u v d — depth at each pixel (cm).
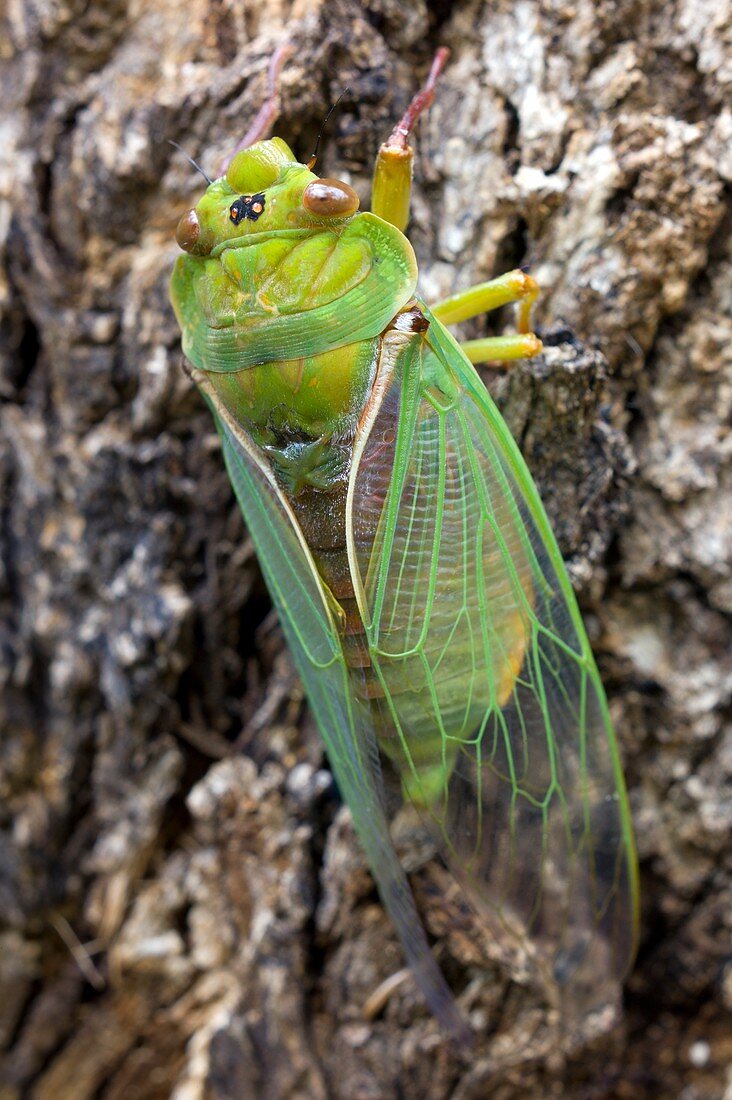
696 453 23
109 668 24
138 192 23
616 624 23
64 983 25
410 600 22
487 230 23
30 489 24
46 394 24
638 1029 24
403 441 22
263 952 24
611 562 23
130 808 24
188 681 24
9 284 24
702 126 22
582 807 22
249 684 24
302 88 23
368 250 22
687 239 22
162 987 24
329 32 22
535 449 23
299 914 24
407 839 23
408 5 23
